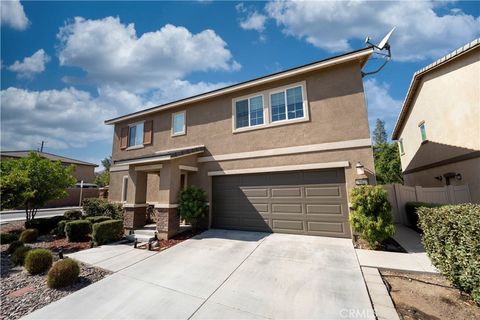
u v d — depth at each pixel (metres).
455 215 3.92
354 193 7.02
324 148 8.39
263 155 9.52
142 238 8.77
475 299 3.53
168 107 12.65
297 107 9.23
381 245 6.89
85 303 4.25
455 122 10.56
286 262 5.85
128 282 5.07
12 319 3.82
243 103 10.55
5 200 9.87
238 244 7.59
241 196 9.89
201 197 9.58
